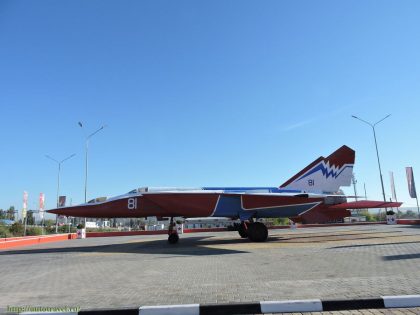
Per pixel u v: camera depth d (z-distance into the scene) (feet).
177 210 77.92
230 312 21.24
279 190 87.35
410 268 33.53
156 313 21.12
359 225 139.85
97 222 279.08
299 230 116.16
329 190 90.58
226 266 40.19
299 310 21.26
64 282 33.12
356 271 33.04
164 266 41.73
